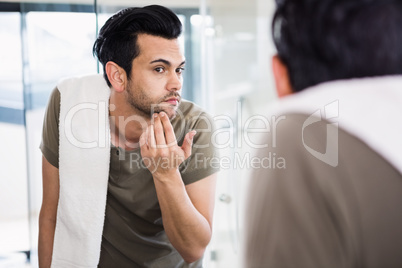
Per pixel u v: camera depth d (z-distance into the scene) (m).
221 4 1.55
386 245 0.29
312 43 0.31
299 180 0.29
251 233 0.30
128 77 0.92
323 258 0.28
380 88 0.30
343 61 0.30
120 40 0.89
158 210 0.95
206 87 1.60
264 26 1.46
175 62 0.90
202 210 0.92
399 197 0.29
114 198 0.97
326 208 0.28
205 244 0.89
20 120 3.28
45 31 1.73
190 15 1.64
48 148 0.98
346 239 0.28
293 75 0.33
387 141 0.29
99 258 0.99
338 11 0.30
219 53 1.56
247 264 0.31
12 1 2.19
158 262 0.98
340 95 0.30
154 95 0.91
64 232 0.97
